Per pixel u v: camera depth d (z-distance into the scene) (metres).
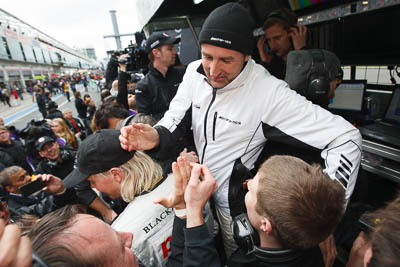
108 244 0.49
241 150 0.96
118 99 2.69
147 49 1.92
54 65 44.53
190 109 1.06
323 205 0.51
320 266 0.66
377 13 1.49
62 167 2.45
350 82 1.95
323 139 0.79
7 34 25.89
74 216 0.52
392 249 0.37
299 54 0.97
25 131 3.98
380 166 1.41
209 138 1.00
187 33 2.73
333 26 1.79
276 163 0.60
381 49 1.53
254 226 0.64
